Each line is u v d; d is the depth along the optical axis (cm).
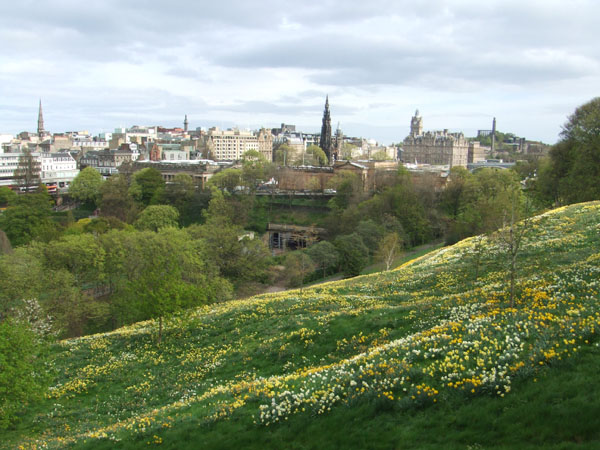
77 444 2059
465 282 3734
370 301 3675
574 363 1555
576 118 8581
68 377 3241
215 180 16025
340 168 18012
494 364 1689
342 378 1955
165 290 3759
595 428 1265
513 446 1295
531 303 2370
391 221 10206
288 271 8462
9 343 2659
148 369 3189
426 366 1856
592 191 7244
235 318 3806
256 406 1970
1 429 2545
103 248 7200
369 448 1489
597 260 3044
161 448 1842
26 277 5581
